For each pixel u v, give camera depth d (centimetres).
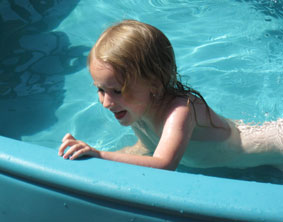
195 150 181
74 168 119
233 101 235
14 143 129
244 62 267
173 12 320
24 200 132
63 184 118
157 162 147
